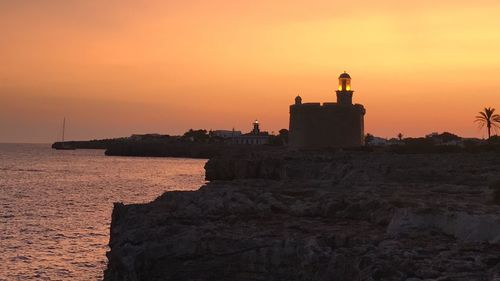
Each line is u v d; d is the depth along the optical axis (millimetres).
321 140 108062
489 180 47688
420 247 18547
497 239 18719
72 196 75500
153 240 22047
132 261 21172
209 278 20891
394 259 16891
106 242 40375
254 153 102750
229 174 94562
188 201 28578
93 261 34406
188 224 24078
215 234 21547
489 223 19578
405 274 15648
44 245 38969
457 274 15234
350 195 29953
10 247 38031
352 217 25875
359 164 68125
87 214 55875
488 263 16328
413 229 21203
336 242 20562
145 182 105250
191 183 102750
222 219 25250
